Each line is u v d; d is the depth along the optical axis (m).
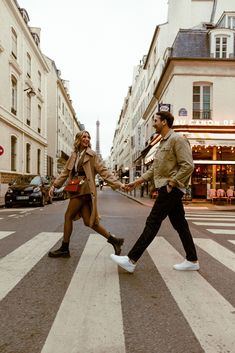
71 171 4.79
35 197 15.52
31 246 5.59
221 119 19.28
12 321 2.68
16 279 3.76
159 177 4.12
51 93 42.69
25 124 26.95
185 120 19.02
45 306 2.99
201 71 19.33
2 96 21.31
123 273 4.04
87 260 4.64
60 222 9.02
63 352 2.19
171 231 7.50
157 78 26.72
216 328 2.59
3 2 21.19
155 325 2.62
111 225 8.62
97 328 2.55
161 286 3.59
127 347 2.27
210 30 20.17
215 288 3.55
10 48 22.84
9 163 22.88
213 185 19.97
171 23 25.36
